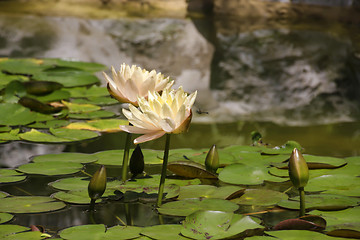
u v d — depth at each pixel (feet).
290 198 8.61
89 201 8.41
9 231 7.18
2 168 10.31
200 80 20.08
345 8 34.71
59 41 25.13
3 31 26.30
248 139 13.21
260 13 34.04
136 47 24.81
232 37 27.22
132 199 8.68
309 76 20.88
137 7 35.04
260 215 8.05
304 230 7.30
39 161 10.55
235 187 9.05
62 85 16.74
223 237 6.89
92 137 12.57
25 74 19.21
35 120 13.92
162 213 7.99
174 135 13.41
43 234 7.06
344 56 23.71
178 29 28.76
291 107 17.10
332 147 12.47
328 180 9.56
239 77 20.63
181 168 9.78
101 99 16.71
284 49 24.86
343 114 16.24
